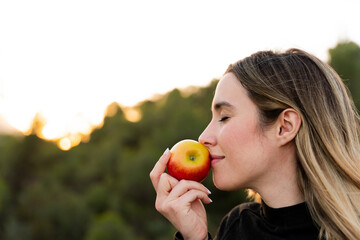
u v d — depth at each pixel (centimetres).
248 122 173
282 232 172
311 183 167
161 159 199
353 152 173
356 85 2450
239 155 173
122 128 4900
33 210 2797
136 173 3341
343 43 2730
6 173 3894
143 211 3134
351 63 2575
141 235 2730
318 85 175
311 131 170
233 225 211
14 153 4144
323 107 171
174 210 185
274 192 176
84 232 2695
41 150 4328
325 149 168
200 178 193
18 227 2575
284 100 169
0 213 2711
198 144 195
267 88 171
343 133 174
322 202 163
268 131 172
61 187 3478
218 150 185
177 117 3716
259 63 179
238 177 176
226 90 181
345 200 163
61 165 4312
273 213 175
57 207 2777
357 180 165
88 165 4309
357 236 155
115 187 3494
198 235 184
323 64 184
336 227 160
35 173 4122
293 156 176
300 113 169
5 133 4600
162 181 194
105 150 4400
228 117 180
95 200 3123
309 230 168
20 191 3534
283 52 191
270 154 172
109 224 2461
